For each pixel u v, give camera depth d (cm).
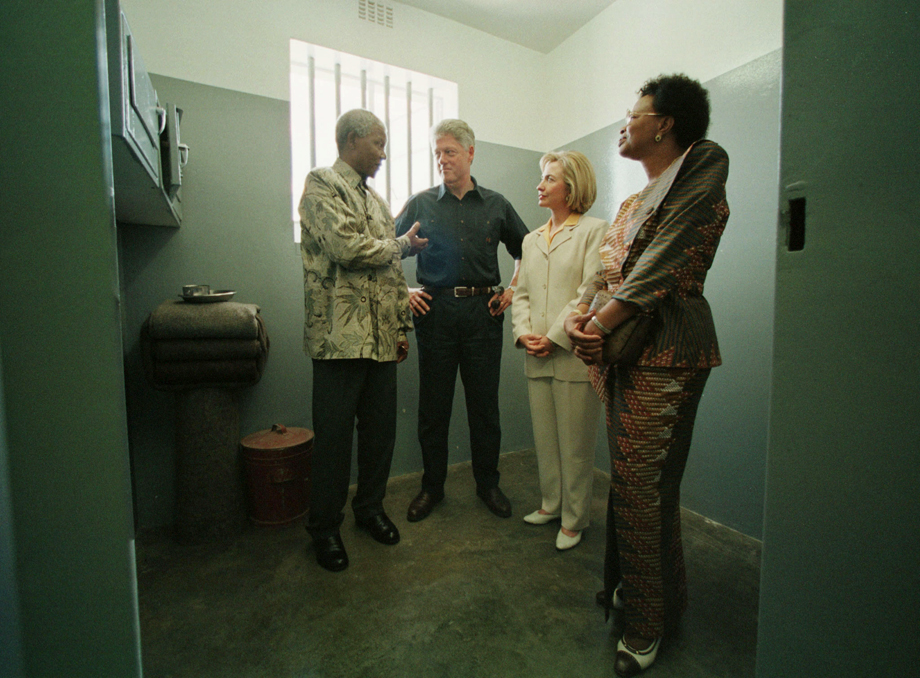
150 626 140
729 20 195
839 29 53
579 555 179
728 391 199
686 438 118
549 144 300
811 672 58
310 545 188
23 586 49
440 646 131
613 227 131
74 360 49
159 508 207
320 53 236
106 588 51
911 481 50
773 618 62
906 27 48
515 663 125
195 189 209
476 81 278
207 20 208
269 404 228
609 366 127
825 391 56
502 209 224
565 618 142
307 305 170
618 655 122
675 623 126
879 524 52
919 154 48
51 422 49
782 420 60
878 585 52
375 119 171
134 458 202
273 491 202
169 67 202
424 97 278
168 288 207
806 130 56
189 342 179
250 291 222
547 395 193
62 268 48
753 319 189
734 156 194
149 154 126
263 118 220
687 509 218
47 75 47
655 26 227
